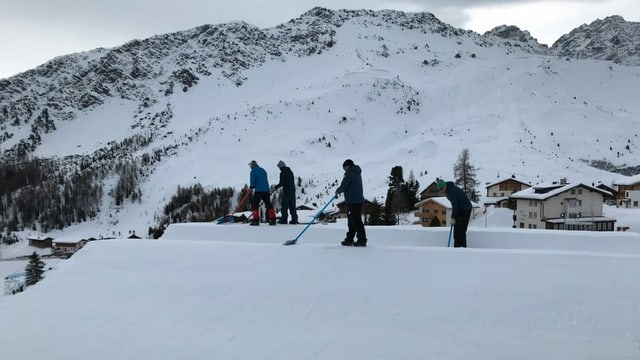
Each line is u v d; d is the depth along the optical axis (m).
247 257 10.29
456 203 10.76
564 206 38.41
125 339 7.46
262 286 9.05
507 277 8.55
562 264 8.84
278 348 6.98
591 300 7.79
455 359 6.48
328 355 6.71
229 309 8.35
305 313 8.03
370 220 43.09
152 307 8.62
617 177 74.69
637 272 8.43
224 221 14.49
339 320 7.74
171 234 13.73
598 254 9.12
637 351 6.55
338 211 47.28
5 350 7.29
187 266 10.19
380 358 6.58
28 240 86.69
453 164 81.62
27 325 8.09
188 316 8.20
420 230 12.02
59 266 10.98
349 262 9.54
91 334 7.68
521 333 7.08
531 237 11.41
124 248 11.29
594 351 6.58
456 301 8.00
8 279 34.69
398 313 7.79
